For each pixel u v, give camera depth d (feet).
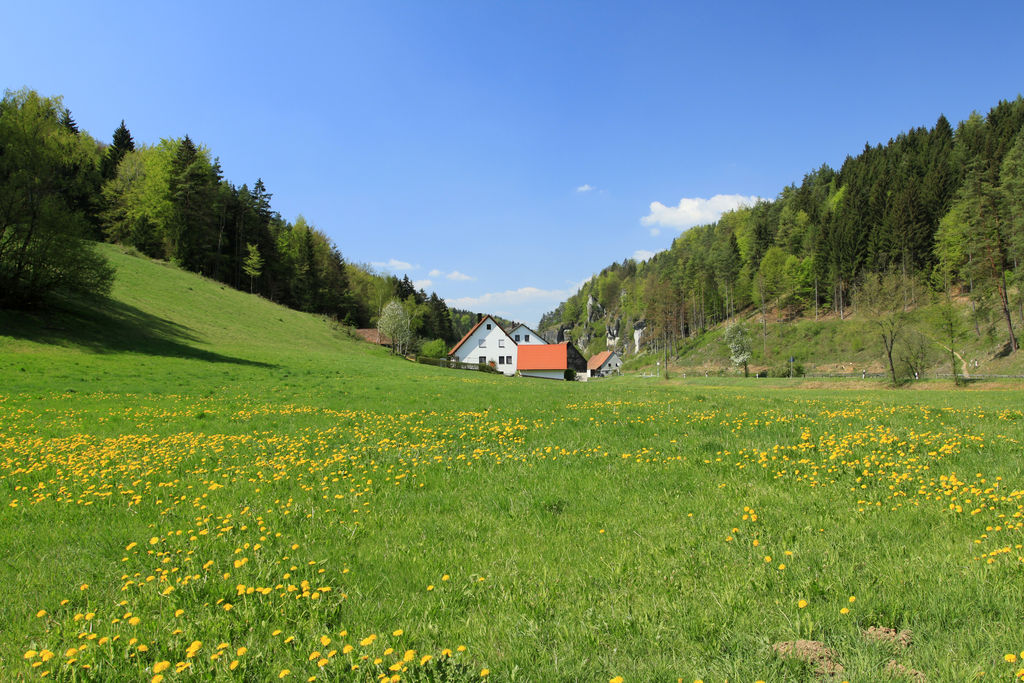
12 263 133.28
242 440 52.70
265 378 114.62
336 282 401.70
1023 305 224.53
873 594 16.08
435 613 16.87
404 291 490.08
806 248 443.32
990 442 38.29
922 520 23.25
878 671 12.35
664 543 21.84
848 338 312.50
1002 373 194.08
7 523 27.89
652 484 31.71
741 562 19.57
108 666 14.17
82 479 37.19
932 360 227.61
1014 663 11.92
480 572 19.89
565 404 78.28
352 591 18.53
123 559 22.16
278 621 16.47
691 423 53.83
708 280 495.41
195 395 88.53
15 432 56.08
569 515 26.63
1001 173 267.39
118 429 59.67
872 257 353.51
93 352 121.90
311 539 24.16
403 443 48.98
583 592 17.74
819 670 12.78
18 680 13.82
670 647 14.11
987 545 19.60
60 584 20.15
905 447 37.91
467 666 13.17
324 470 38.75
